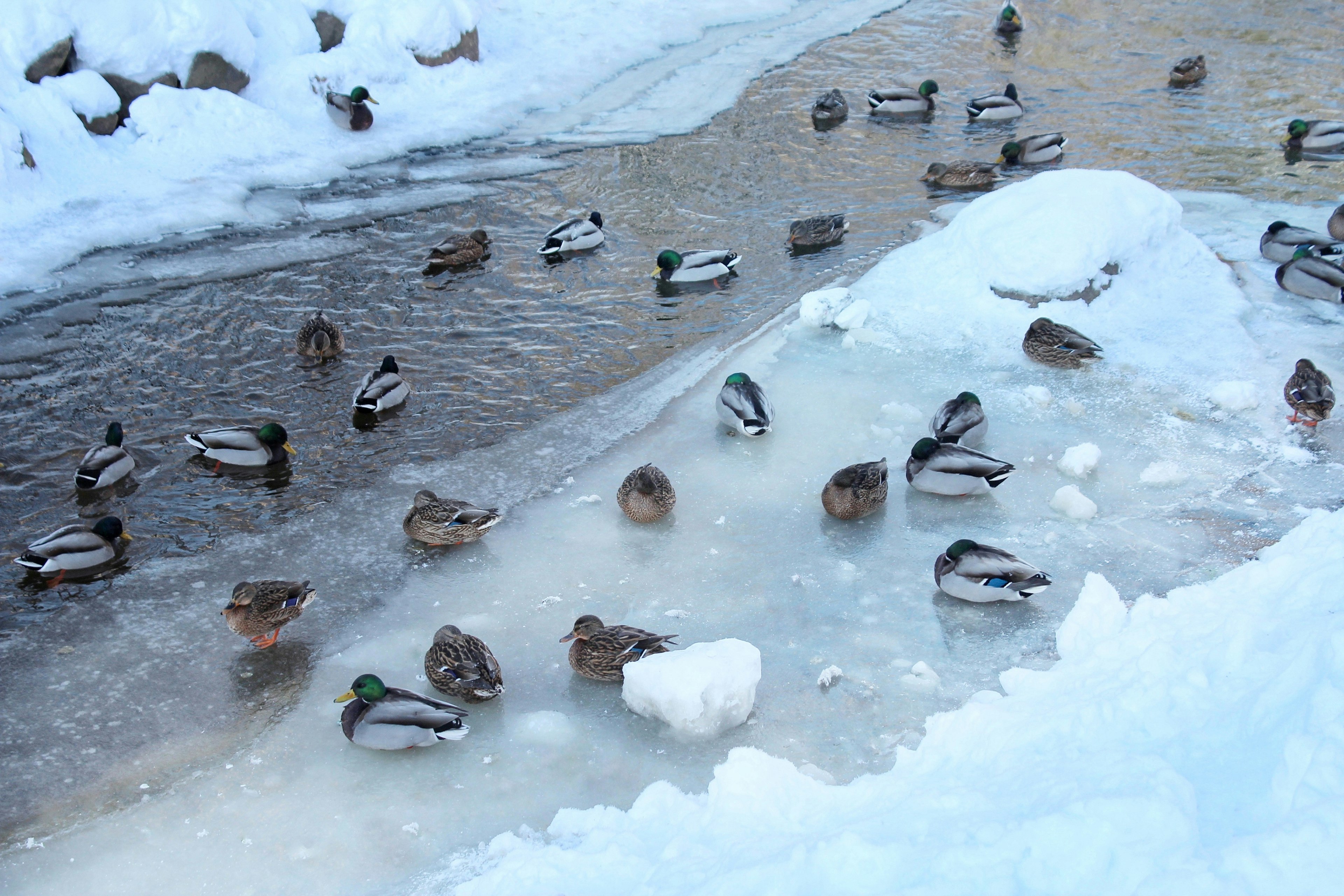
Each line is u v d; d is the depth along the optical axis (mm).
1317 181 13758
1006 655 5973
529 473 8125
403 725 5293
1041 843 3426
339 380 9719
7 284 11172
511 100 17344
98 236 12266
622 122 16688
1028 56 19688
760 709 5648
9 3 13375
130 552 7332
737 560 6965
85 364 9914
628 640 5824
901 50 20172
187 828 4961
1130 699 4555
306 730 5609
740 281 11688
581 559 7043
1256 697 4152
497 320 10867
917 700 5641
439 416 9102
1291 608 5039
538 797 5129
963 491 7398
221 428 8281
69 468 8391
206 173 14078
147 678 6023
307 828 4949
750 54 19922
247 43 15523
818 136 16141
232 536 7477
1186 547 6762
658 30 20734
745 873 3820
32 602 6773
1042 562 6746
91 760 5387
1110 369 9141
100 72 14289
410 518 7203
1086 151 15211
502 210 13617
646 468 7406
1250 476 7539
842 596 6562
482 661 5684
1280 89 17438
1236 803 3566
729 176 14680
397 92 17031
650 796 4895
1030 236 10281
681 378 9523
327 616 6539
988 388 8969
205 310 10953
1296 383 8094
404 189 14211
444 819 4996
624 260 12266
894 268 11195
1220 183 13820
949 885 3420
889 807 4332
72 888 4625
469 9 18188
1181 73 17609
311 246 12469
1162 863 3213
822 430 8516
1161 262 10617
